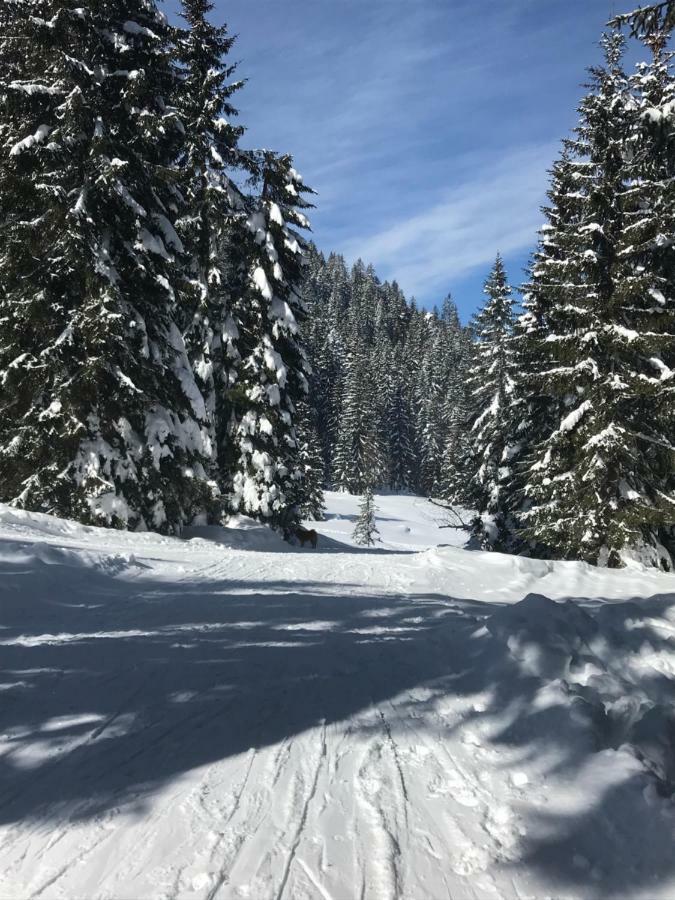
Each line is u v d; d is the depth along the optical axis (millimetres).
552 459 17062
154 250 16328
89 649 4910
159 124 16000
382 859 2289
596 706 3463
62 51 14969
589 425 15523
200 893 2078
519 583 11148
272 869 2221
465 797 2775
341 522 57062
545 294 16859
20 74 15609
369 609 7168
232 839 2398
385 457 82688
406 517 64750
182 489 17297
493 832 2486
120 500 15320
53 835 2393
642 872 2188
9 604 6113
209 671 4488
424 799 2754
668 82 15906
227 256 24688
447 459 69438
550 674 4129
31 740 3238
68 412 14508
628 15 9242
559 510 16406
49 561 7918
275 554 13938
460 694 4156
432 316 156500
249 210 24297
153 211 17609
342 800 2730
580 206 16828
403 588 9828
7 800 2641
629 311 15625
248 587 8500
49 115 15227
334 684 4324
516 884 2164
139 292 16672
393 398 86938
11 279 14547
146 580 8484
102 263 15062
